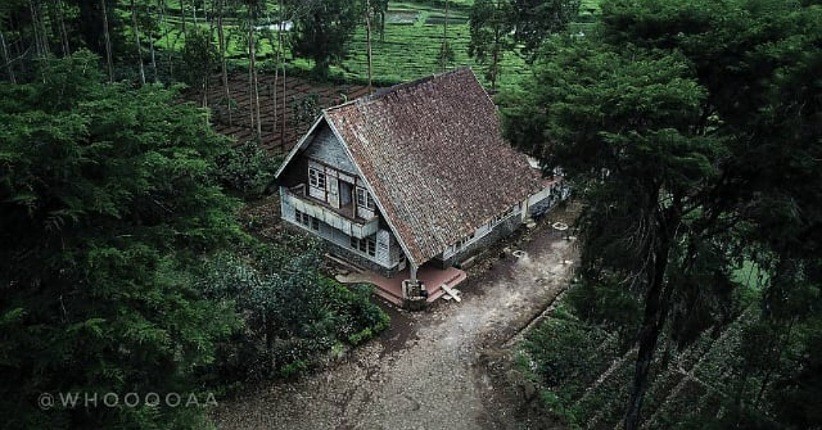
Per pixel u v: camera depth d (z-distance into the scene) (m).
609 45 20.67
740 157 18.25
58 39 48.75
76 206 14.68
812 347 19.17
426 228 31.39
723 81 19.06
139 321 15.69
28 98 16.62
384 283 32.56
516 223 37.72
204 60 46.94
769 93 17.20
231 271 25.36
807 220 18.03
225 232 19.23
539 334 29.45
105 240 15.84
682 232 20.41
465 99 36.34
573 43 22.06
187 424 17.70
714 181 19.48
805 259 18.72
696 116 18.19
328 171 32.78
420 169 32.62
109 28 54.41
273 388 26.20
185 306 17.19
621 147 17.34
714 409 25.56
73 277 15.73
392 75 63.72
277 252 31.05
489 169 35.34
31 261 15.49
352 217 32.28
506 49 58.88
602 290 19.84
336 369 27.44
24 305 15.37
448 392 26.55
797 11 18.70
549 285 33.28
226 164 40.00
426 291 31.47
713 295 20.31
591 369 27.59
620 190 18.31
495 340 29.42
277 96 57.94
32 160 14.14
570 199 23.56
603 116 17.23
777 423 19.06
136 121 16.33
